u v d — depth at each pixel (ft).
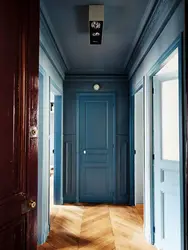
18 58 4.13
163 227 8.67
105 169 15.89
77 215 12.96
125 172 15.74
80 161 15.94
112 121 15.97
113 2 7.56
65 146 15.88
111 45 11.25
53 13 8.23
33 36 4.56
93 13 7.73
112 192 15.76
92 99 16.03
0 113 3.67
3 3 3.74
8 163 3.86
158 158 8.94
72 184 15.83
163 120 8.85
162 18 7.55
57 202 15.12
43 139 9.62
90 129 15.99
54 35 10.06
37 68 4.68
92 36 9.09
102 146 15.93
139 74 11.74
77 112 15.93
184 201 5.90
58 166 15.16
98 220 12.14
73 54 12.49
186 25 4.90
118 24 9.09
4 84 3.76
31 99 4.46
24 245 4.24
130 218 12.45
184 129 5.92
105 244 9.38
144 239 9.84
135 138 15.20
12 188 3.95
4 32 3.77
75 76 15.93
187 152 4.93
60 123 15.23
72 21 8.83
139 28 9.41
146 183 10.09
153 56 8.84
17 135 4.09
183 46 5.88
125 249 8.95
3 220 3.72
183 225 5.94
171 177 8.14
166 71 8.93
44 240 9.62
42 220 9.43
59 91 14.05
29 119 4.40
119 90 15.94
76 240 9.75
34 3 4.60
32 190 4.48
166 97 8.71
